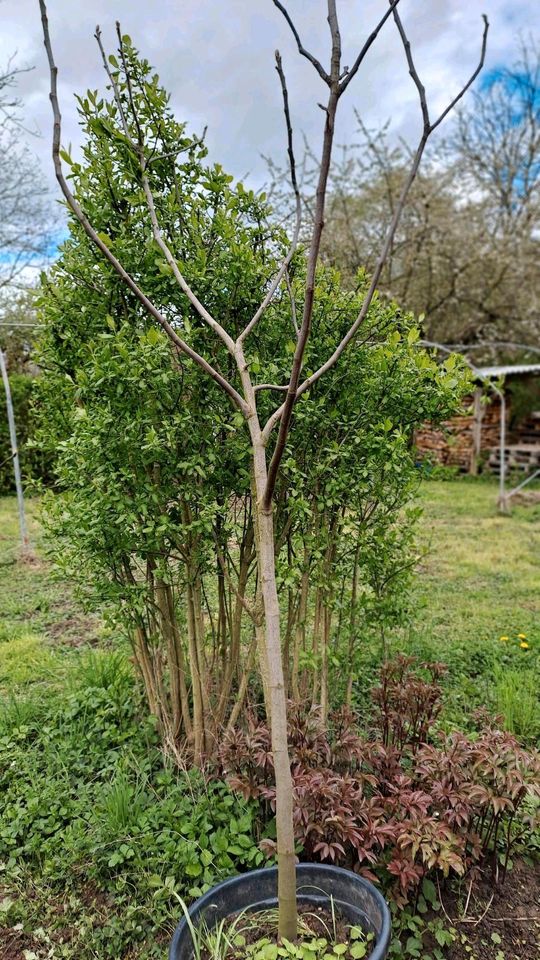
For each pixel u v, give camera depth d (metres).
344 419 2.44
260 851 2.08
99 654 3.57
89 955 1.85
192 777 2.47
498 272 14.62
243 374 1.65
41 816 2.36
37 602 4.92
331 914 1.74
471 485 11.80
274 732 1.55
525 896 2.06
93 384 2.24
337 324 2.41
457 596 5.16
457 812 1.95
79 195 2.26
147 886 2.02
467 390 2.61
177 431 2.22
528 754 2.08
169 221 2.31
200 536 2.44
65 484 2.73
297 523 2.51
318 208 1.30
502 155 16.80
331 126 1.28
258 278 2.32
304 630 2.66
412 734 2.62
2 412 9.95
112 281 2.30
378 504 2.83
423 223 13.92
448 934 1.87
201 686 2.57
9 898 2.04
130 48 2.21
